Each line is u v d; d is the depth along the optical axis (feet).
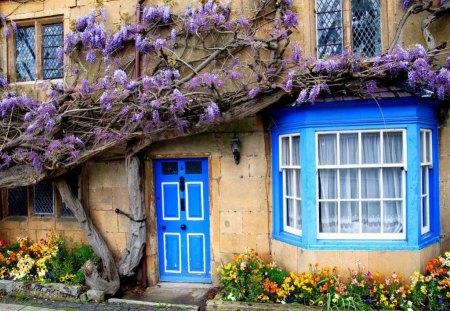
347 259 15.56
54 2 20.63
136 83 17.03
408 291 14.37
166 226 19.44
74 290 17.15
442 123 16.85
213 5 18.33
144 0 19.42
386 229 15.99
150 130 17.35
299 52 16.02
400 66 14.16
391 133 15.83
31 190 21.72
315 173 16.05
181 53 18.97
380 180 15.90
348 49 16.87
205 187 19.06
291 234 17.26
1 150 18.25
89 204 19.99
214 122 16.78
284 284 15.33
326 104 15.65
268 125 18.01
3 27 21.52
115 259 19.67
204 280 19.13
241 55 18.31
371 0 17.46
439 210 16.76
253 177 18.19
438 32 16.65
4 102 19.20
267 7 18.12
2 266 19.26
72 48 20.15
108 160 19.69
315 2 17.93
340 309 14.28
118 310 16.01
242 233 18.29
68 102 18.01
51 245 19.74
